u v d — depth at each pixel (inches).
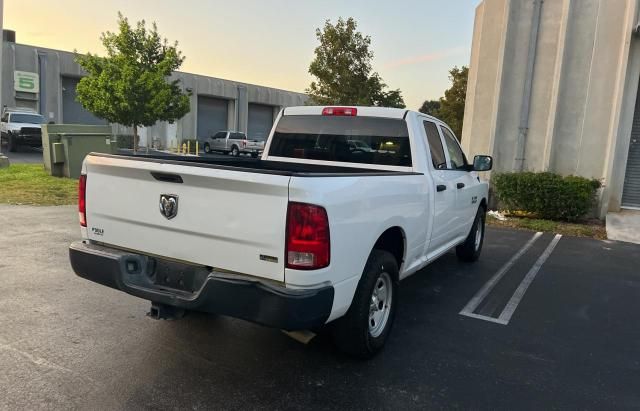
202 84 1552.7
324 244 114.7
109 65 786.2
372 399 126.3
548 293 228.7
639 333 182.1
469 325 183.0
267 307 113.0
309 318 114.7
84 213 146.6
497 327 182.2
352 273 129.6
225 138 1386.6
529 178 432.5
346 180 126.1
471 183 248.8
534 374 144.6
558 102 443.5
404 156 187.6
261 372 138.4
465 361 151.3
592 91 432.8
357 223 128.8
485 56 481.4
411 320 185.5
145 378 132.0
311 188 112.6
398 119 189.8
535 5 446.6
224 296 117.0
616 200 447.8
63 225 323.3
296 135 211.5
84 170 145.6
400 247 167.2
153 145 1465.3
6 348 145.6
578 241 362.6
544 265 284.5
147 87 786.8
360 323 138.8
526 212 446.3
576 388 137.2
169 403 120.7
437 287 231.6
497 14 471.8
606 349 165.8
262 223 115.0
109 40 812.6
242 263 119.0
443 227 207.6
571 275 263.7
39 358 140.3
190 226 125.1
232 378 134.3
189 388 128.1
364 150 195.8
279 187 112.3
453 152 233.9
